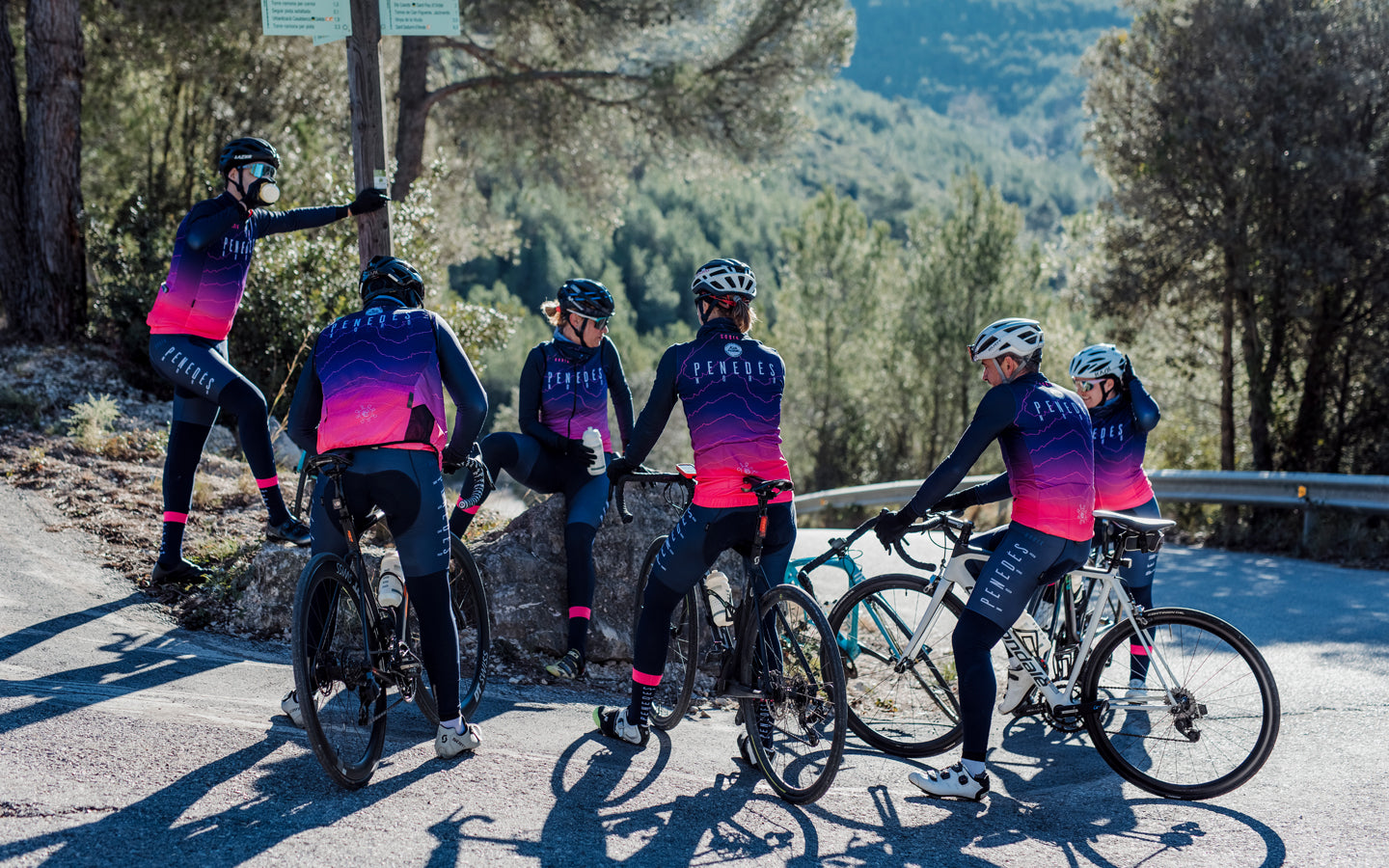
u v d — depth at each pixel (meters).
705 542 3.88
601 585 5.45
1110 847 3.31
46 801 2.90
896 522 3.96
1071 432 3.83
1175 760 4.02
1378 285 12.99
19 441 7.27
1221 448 14.94
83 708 3.57
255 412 5.02
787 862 3.07
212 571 5.44
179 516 5.17
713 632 4.16
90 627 4.59
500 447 4.95
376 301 3.68
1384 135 13.23
